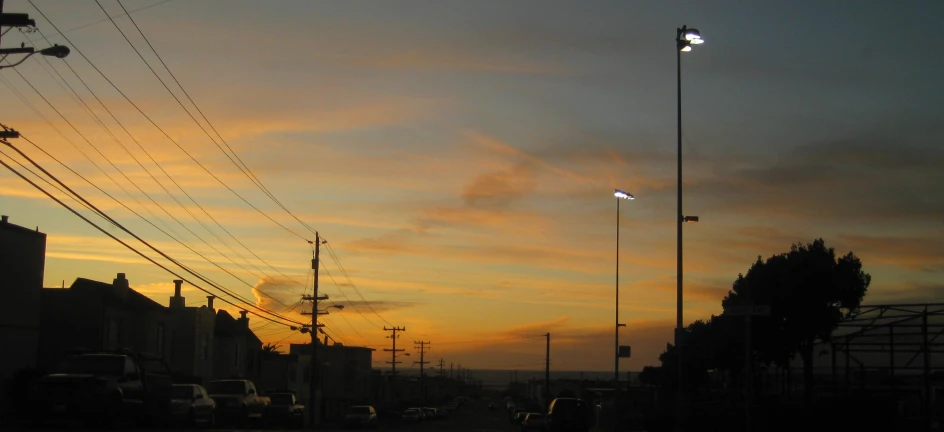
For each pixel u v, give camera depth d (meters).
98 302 42.88
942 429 28.77
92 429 23.12
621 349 40.75
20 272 30.91
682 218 28.12
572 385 123.00
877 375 38.47
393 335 113.00
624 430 40.72
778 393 41.62
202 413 30.19
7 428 22.47
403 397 143.00
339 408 92.50
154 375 26.44
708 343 43.59
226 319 64.25
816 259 33.19
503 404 156.25
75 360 24.59
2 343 29.59
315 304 55.69
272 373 74.56
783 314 33.19
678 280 27.88
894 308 31.73
